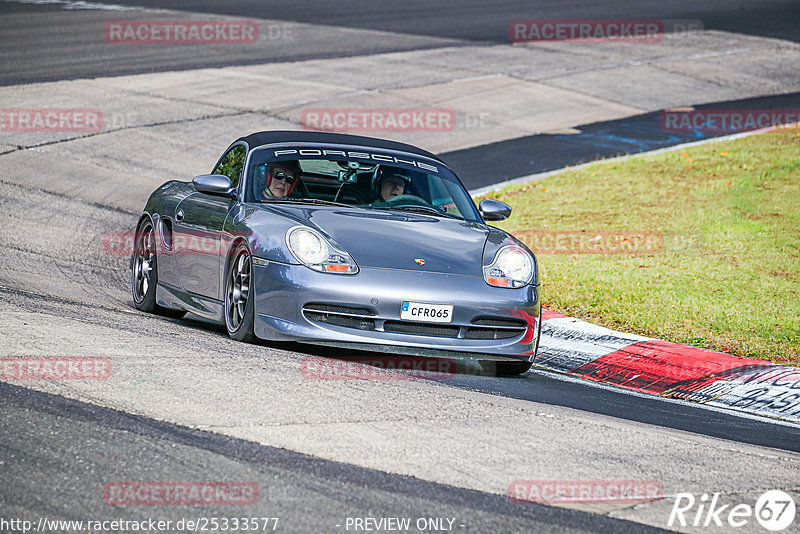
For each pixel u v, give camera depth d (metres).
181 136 59.62
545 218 47.31
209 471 15.59
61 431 16.81
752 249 40.78
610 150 62.97
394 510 14.70
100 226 42.66
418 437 18.12
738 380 26.89
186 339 24.34
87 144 56.28
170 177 52.00
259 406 18.92
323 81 76.38
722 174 54.72
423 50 90.31
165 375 20.41
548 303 34.31
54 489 14.55
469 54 89.75
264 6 110.81
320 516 14.25
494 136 65.25
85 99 66.00
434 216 27.72
